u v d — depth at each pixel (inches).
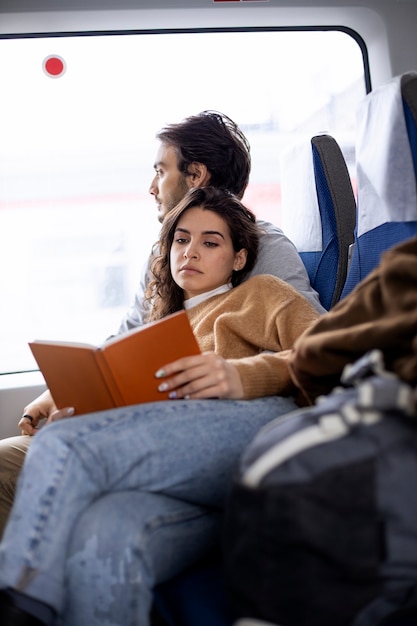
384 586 35.2
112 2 84.1
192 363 51.6
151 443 45.4
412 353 42.4
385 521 34.9
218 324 66.0
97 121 89.7
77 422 45.3
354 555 34.5
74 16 84.4
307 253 80.9
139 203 91.7
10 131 88.0
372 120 59.6
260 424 50.3
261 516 34.8
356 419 36.0
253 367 54.8
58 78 88.0
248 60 91.4
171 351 51.7
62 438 43.5
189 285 70.0
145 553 42.3
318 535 34.1
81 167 90.0
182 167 83.5
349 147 94.4
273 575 34.8
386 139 56.5
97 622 42.3
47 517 41.9
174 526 44.4
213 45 90.4
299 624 34.7
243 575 35.5
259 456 36.4
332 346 46.1
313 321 63.0
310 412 38.1
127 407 47.8
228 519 36.9
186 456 46.3
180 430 46.9
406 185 55.6
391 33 91.0
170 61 89.9
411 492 35.4
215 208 70.2
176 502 45.9
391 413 36.6
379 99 58.4
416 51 91.9
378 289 46.2
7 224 89.1
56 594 41.1
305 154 79.9
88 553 42.4
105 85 89.1
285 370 56.6
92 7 83.8
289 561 34.6
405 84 55.2
